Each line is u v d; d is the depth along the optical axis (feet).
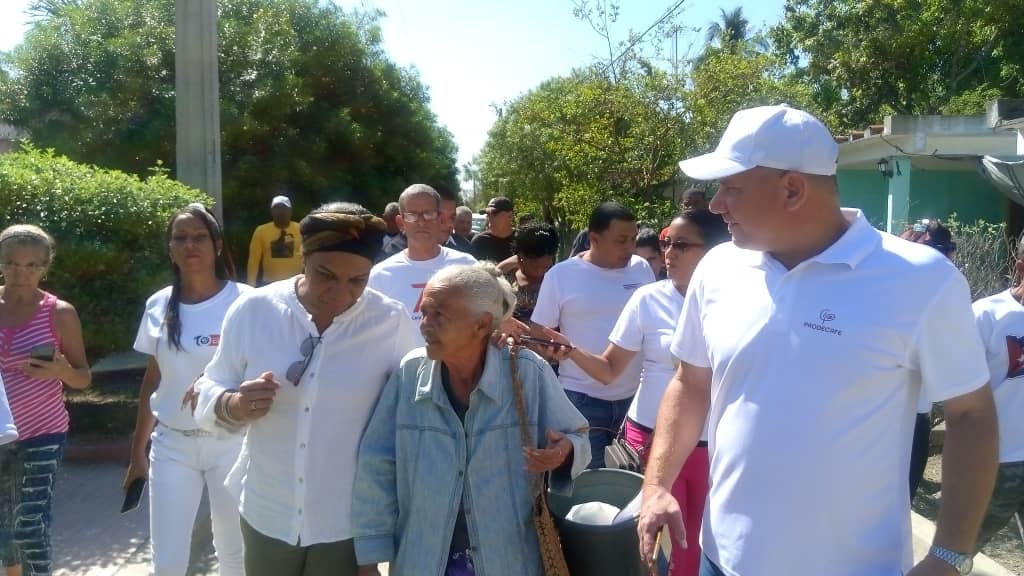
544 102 65.51
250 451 10.37
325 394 10.03
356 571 10.39
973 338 7.32
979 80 70.90
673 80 51.19
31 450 13.79
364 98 63.26
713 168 7.93
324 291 9.84
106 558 17.62
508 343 9.53
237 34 54.49
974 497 7.22
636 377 15.98
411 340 10.71
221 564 12.84
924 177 46.50
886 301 7.35
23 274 13.93
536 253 19.06
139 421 13.80
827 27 75.92
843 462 7.39
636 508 9.59
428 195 15.72
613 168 51.16
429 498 9.20
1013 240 28.76
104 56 50.85
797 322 7.66
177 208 25.02
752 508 7.74
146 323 13.24
